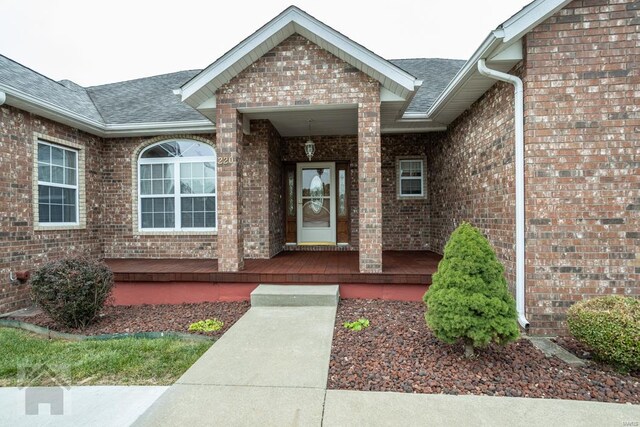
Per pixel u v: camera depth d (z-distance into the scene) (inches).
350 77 208.5
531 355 132.1
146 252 297.1
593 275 155.4
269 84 212.5
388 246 333.7
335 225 343.9
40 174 237.3
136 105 328.8
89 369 127.6
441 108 236.4
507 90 175.5
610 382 111.4
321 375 113.4
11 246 209.5
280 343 138.8
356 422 88.5
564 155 155.9
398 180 334.0
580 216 155.9
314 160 336.5
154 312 201.8
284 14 198.2
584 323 126.3
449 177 276.2
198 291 219.1
